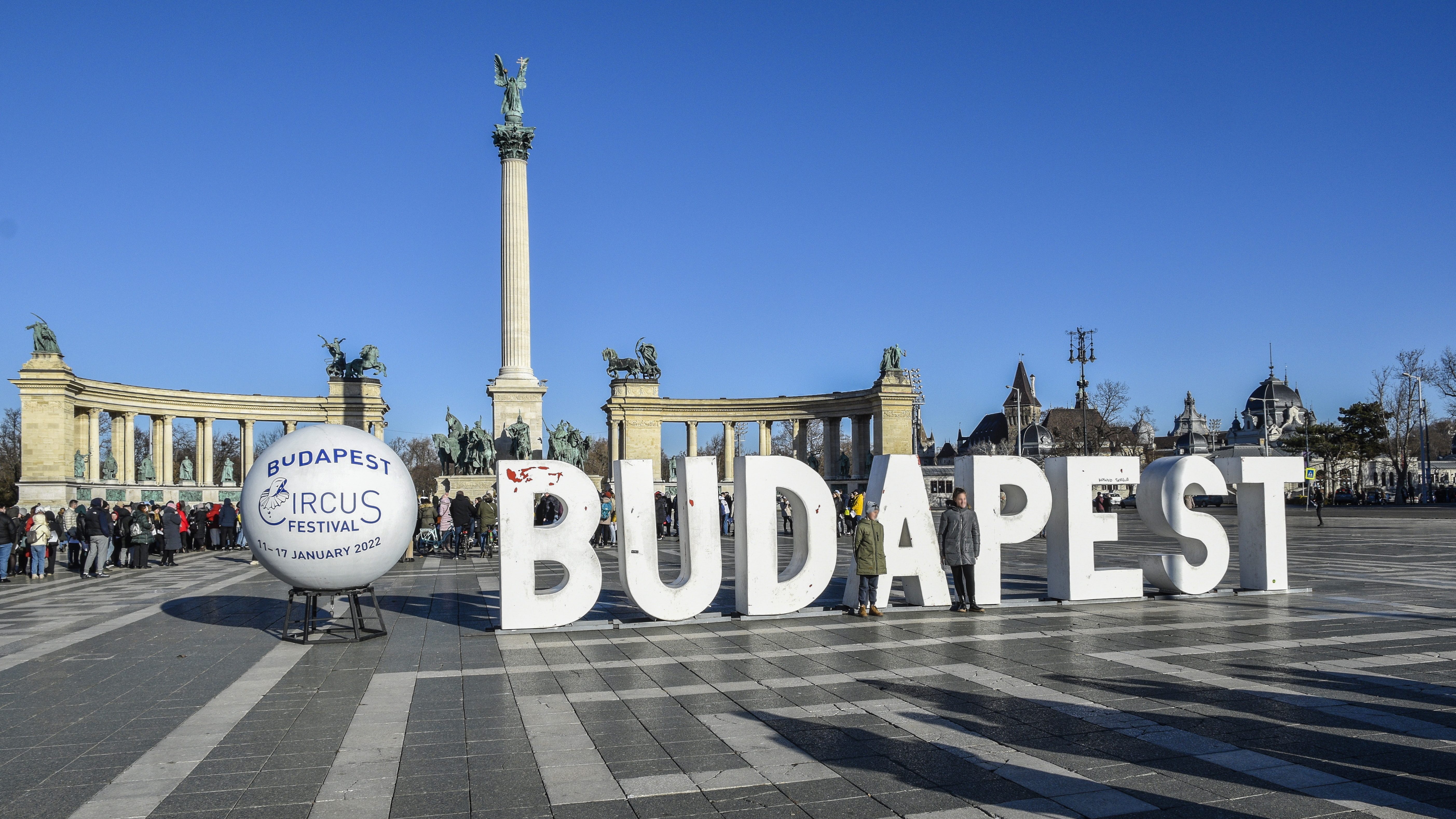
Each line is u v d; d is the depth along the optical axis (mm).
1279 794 8859
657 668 15141
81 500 67125
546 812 8617
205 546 51906
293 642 18234
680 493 20344
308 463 17766
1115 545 44312
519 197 73875
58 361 67125
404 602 24719
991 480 21641
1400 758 9938
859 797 8891
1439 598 22500
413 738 11164
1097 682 13609
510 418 72375
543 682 14203
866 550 20234
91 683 14578
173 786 9492
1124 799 8773
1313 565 31781
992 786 9164
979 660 15328
